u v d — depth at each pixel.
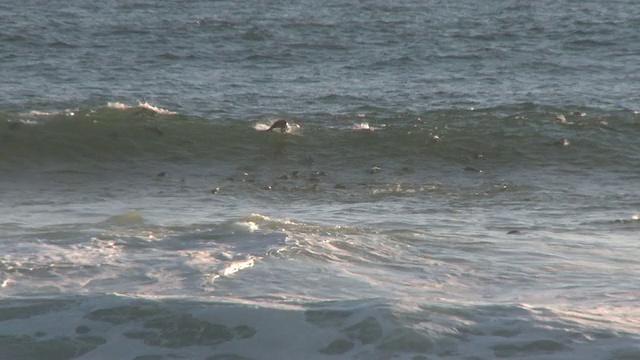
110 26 129.00
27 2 165.12
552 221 39.88
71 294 22.56
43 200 45.72
